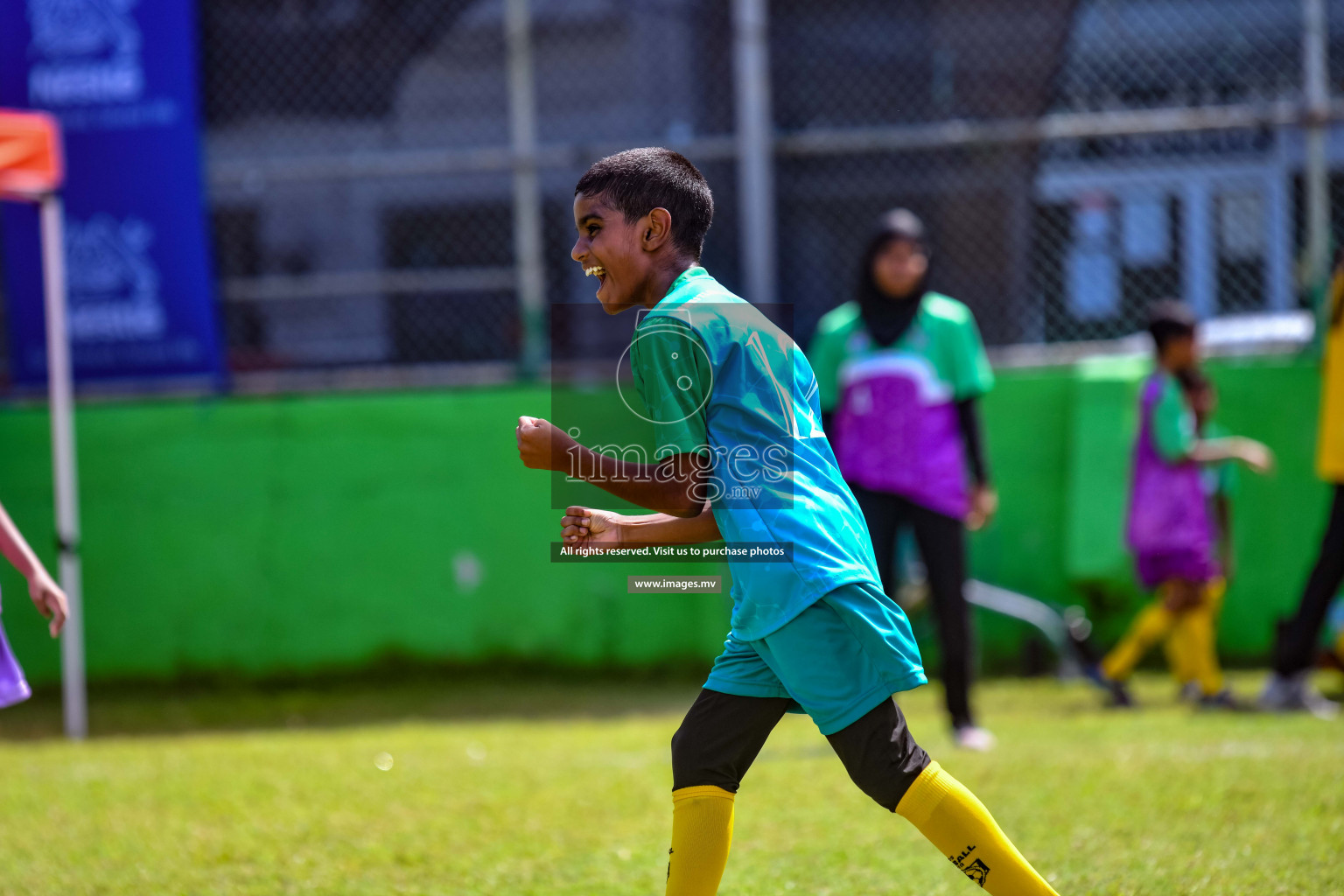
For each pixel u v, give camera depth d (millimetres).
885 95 29688
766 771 17922
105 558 28359
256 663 28344
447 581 28344
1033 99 29188
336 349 29500
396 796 16953
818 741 20703
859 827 14734
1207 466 25188
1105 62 28891
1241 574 27812
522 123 28750
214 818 15992
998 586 28281
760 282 28359
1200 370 27906
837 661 8844
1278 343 27969
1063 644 26297
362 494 28469
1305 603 21984
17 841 14977
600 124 30078
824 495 9125
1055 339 28875
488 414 28359
